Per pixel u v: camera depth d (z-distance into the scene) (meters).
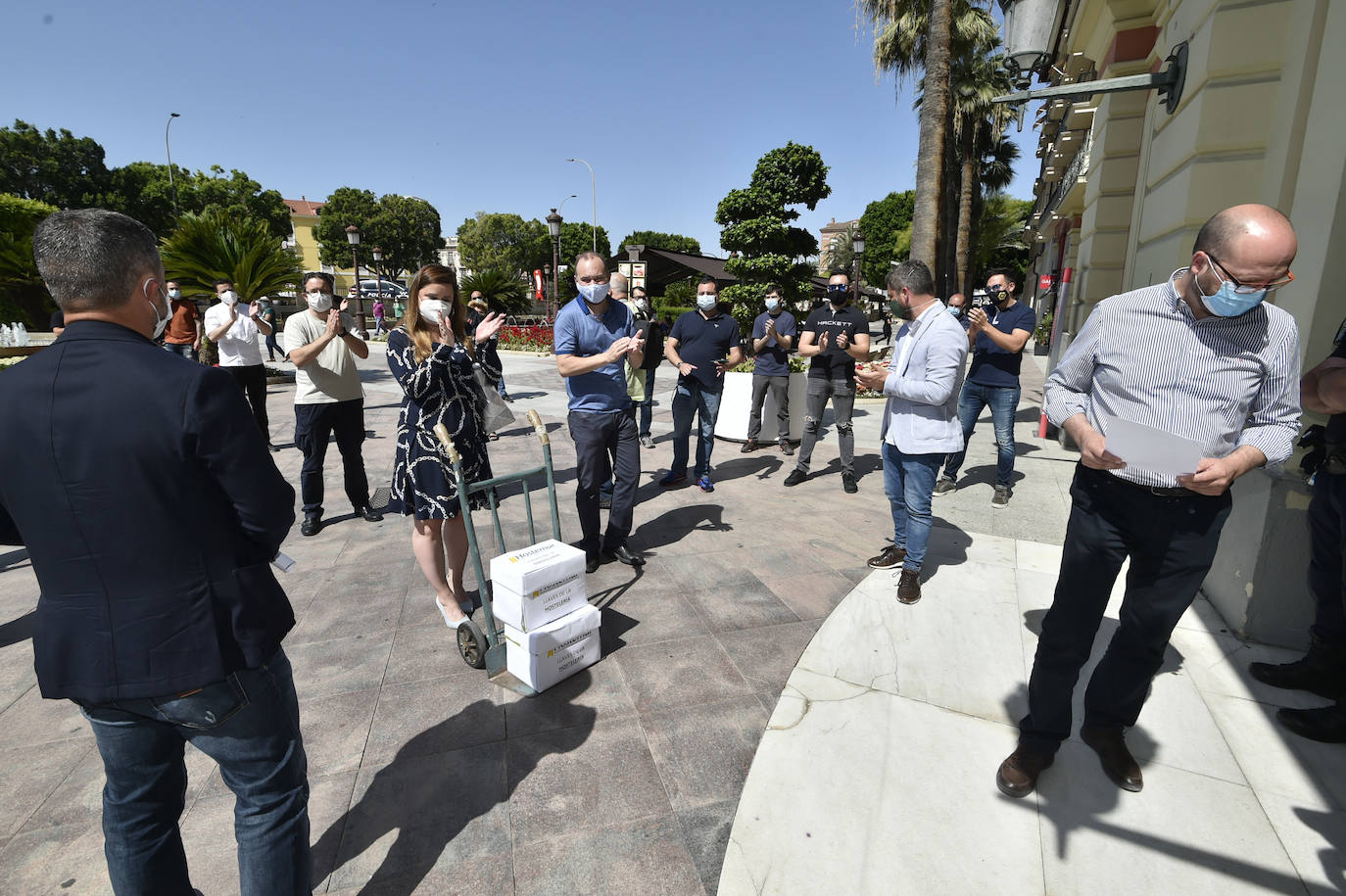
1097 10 6.67
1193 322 1.78
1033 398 10.53
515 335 21.25
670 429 8.25
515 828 2.00
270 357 15.34
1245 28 3.92
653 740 2.39
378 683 2.75
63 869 1.88
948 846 1.90
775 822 1.99
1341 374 2.13
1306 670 2.50
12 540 1.33
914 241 10.85
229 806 2.11
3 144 34.69
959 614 3.23
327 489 5.75
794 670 2.77
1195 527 1.81
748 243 18.78
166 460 1.22
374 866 1.87
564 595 2.74
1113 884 1.77
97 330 1.25
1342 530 2.21
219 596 1.31
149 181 43.84
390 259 54.34
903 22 11.73
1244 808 2.01
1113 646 2.08
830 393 5.38
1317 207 2.86
